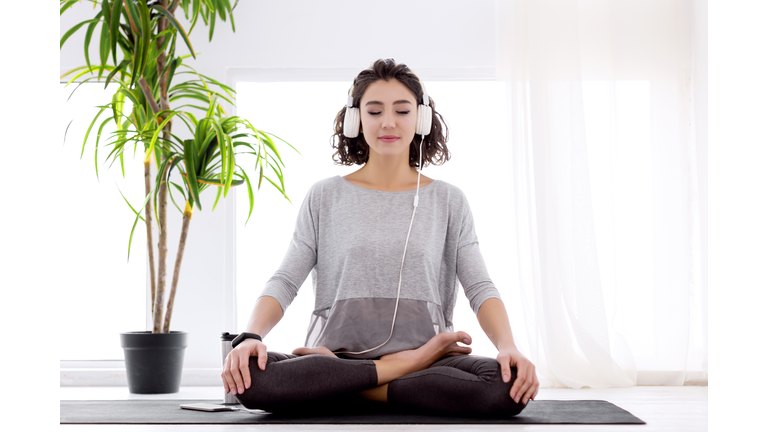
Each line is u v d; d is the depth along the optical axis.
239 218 2.98
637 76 2.79
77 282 2.98
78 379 2.75
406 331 1.67
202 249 2.89
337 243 1.78
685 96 2.79
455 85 3.06
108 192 2.98
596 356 2.58
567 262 2.66
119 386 2.74
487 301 1.66
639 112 2.79
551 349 2.60
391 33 2.96
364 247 1.73
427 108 1.84
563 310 2.63
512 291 2.71
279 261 3.00
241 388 1.45
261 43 2.95
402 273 1.72
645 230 2.75
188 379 2.74
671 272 2.71
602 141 2.78
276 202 3.02
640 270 2.73
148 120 2.50
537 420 1.53
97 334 2.98
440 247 1.80
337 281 1.76
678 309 2.69
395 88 1.78
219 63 2.94
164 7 2.37
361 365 1.55
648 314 2.71
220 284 2.88
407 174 1.91
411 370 1.59
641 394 2.34
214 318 2.87
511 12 2.79
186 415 1.67
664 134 2.77
